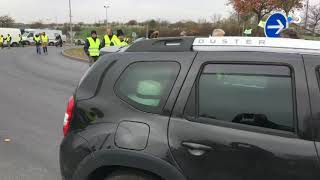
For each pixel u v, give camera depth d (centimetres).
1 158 620
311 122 293
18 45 5850
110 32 1712
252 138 304
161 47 358
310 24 2083
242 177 304
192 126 322
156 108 338
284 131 301
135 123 339
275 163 295
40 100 1120
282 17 1120
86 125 360
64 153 370
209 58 333
